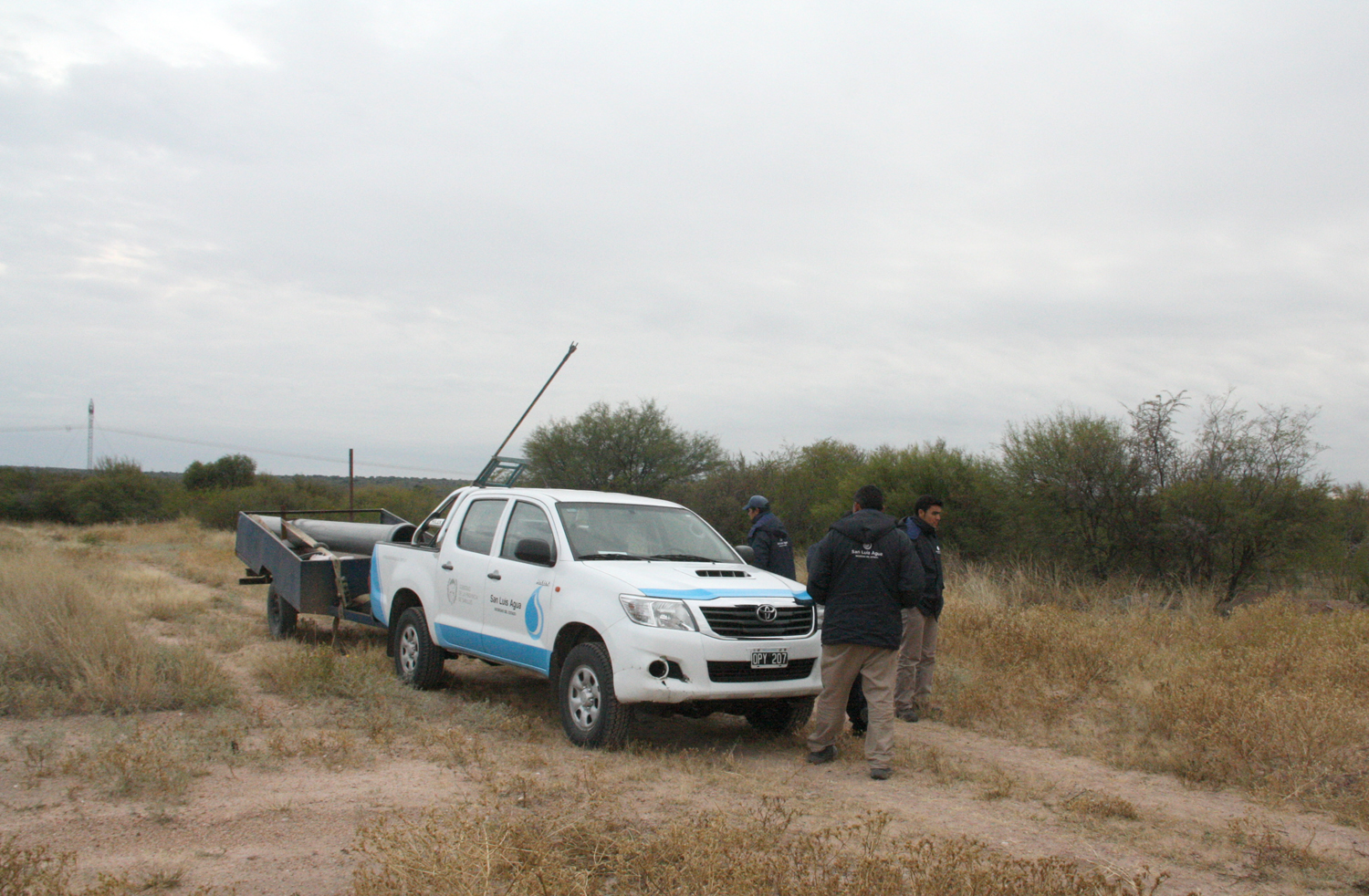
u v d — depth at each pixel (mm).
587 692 6449
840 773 6098
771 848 4305
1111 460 14328
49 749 5660
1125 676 8617
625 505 7797
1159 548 14141
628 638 6129
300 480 45000
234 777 5406
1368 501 15766
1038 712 7625
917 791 5703
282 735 6254
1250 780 5836
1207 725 6652
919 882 3863
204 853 4285
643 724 7359
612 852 4285
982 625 10453
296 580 9703
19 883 3721
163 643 9078
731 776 5855
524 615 7051
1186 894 4156
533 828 4391
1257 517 12930
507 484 9992
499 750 6203
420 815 4750
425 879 3723
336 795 5164
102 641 7516
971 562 15156
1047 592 13789
